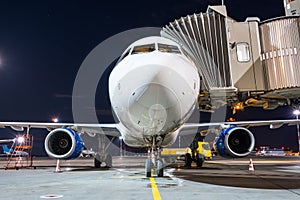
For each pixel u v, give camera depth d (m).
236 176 10.59
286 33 12.65
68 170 14.53
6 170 15.42
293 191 6.86
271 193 6.53
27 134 18.44
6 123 13.28
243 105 15.41
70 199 5.92
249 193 6.52
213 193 6.52
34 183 8.90
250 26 13.07
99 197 6.10
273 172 12.52
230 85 12.54
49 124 13.36
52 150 12.59
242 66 12.79
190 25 13.02
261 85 12.74
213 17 12.96
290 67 12.37
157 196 6.12
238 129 11.48
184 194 6.38
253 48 12.94
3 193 6.84
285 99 14.80
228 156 11.76
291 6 13.86
